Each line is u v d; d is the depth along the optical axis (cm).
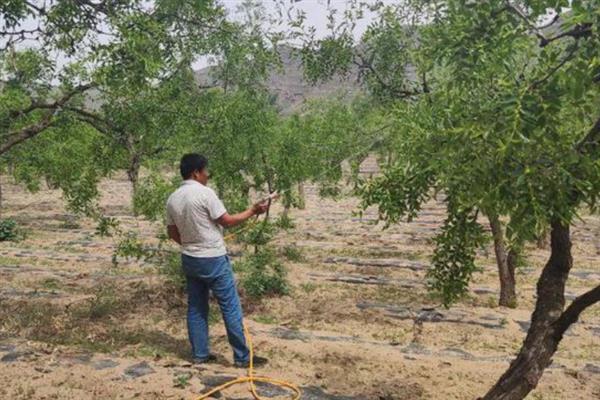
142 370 555
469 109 246
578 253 1327
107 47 534
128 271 1080
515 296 855
